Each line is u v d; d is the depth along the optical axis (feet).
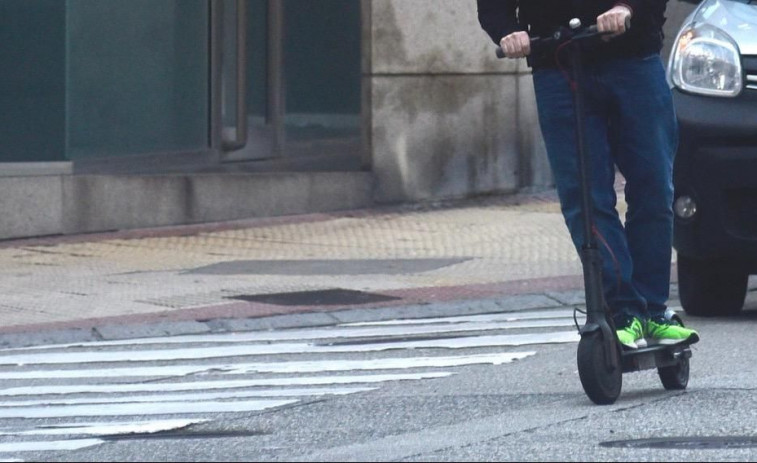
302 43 148.77
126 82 135.95
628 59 54.49
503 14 54.60
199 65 142.00
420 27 151.02
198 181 138.72
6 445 52.54
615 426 50.21
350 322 90.63
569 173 55.11
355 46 151.33
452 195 152.66
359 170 151.12
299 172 146.30
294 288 102.83
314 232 133.49
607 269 54.75
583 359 53.72
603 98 54.85
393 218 142.10
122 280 107.14
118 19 135.13
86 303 96.89
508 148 155.22
